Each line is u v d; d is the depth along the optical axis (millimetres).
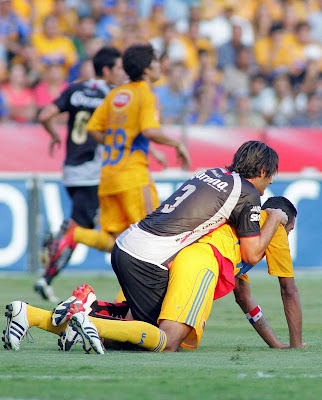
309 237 37000
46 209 36219
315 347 15469
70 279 33875
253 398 9148
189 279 14055
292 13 53594
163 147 39312
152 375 10938
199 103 46688
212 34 51125
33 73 46188
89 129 22469
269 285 32750
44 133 38906
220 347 15516
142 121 21016
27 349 14344
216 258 14406
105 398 9023
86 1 51219
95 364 12039
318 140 41219
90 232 25000
